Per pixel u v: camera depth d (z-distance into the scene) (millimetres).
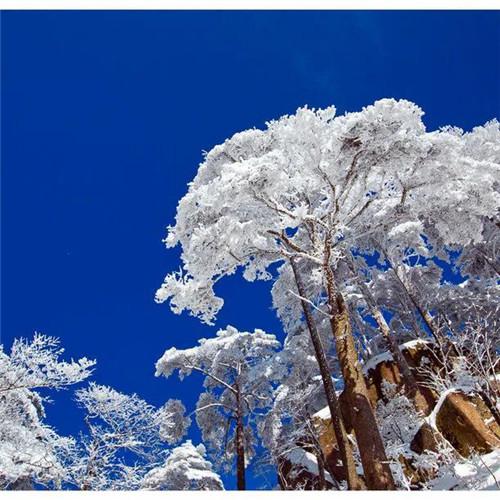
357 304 23250
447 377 16641
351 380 10023
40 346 9828
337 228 11383
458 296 22656
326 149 10055
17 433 9992
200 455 19547
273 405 20484
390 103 9266
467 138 18281
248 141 13047
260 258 12547
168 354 22062
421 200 11867
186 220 11367
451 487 11555
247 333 21969
